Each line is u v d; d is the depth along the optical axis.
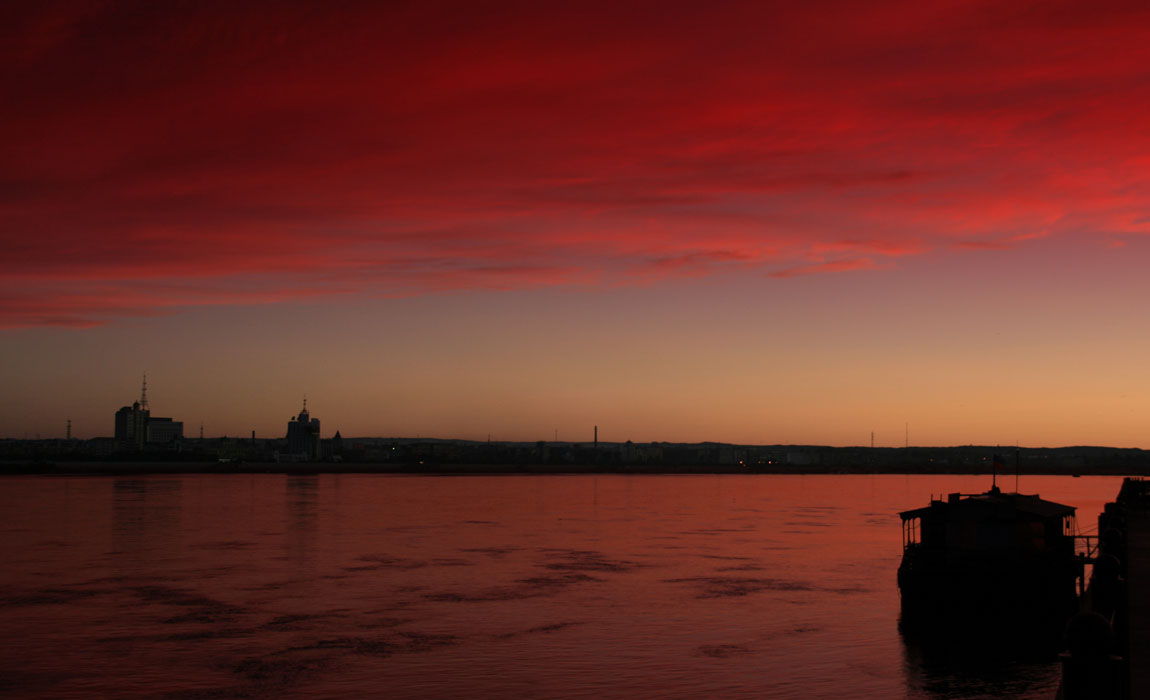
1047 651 58.75
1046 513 67.69
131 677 53.03
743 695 49.34
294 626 67.44
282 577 92.12
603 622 69.31
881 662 56.28
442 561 105.88
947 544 68.19
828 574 96.19
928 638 63.00
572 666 55.66
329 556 110.06
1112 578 22.22
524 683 51.88
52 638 63.12
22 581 88.88
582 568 100.31
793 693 49.81
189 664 55.97
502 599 79.50
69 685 51.56
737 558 110.62
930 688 50.75
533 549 119.88
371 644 61.47
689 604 77.19
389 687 51.00
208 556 109.25
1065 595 64.12
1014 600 64.50
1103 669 12.45
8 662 56.44
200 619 70.00
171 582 88.50
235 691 50.31
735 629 66.56
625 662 56.59
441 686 51.22
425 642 62.16
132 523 154.25
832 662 56.50
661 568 100.75
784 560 108.75
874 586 87.69
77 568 98.12
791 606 76.44
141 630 65.81
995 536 67.31
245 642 62.03
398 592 83.00
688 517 184.62
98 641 62.25
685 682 51.91
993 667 55.00
